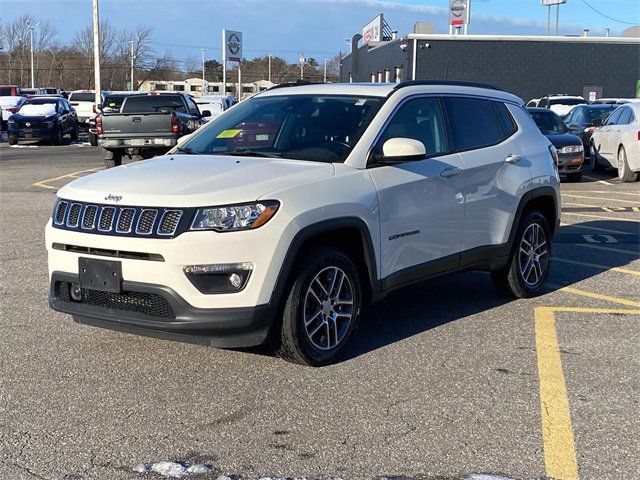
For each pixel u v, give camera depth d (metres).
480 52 38.75
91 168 19.88
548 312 6.62
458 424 4.26
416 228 5.69
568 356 5.45
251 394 4.66
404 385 4.84
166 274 4.55
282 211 4.71
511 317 6.45
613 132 17.70
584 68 39.22
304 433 4.12
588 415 4.41
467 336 5.89
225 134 6.04
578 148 17.05
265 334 4.77
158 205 4.63
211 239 4.54
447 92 6.35
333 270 5.14
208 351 5.43
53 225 5.03
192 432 4.12
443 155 6.06
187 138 6.29
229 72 99.50
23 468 3.71
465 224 6.18
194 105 20.86
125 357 5.29
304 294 4.91
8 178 17.23
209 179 4.88
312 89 6.26
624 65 39.31
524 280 6.98
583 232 10.67
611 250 9.48
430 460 3.83
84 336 5.74
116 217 4.71
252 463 3.78
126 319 4.73
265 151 5.66
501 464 3.79
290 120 5.87
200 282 4.58
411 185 5.61
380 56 45.91
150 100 19.66
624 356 5.46
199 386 4.78
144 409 4.42
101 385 4.79
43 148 28.66
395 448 3.96
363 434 4.12
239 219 4.60
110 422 4.24
